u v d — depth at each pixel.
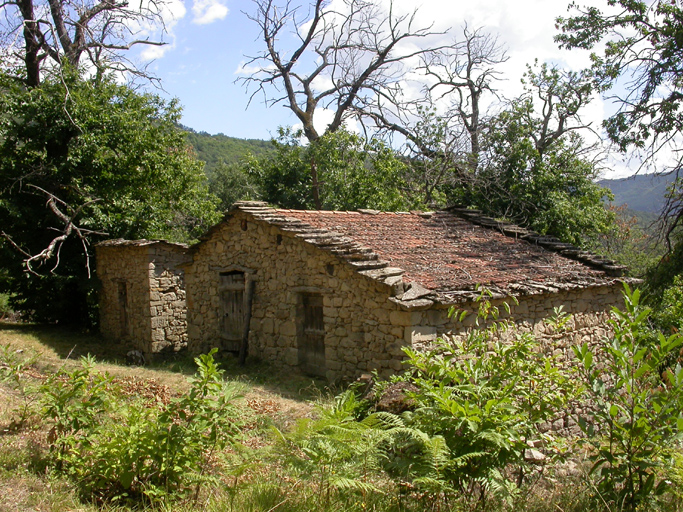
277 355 11.38
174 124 20.00
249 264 12.12
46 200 16.36
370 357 9.53
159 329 15.05
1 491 4.50
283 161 21.31
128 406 5.22
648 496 4.37
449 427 4.31
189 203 19.88
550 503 4.69
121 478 4.47
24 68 17.64
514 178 20.02
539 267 11.98
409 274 9.88
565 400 4.96
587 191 20.41
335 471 4.20
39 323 18.25
